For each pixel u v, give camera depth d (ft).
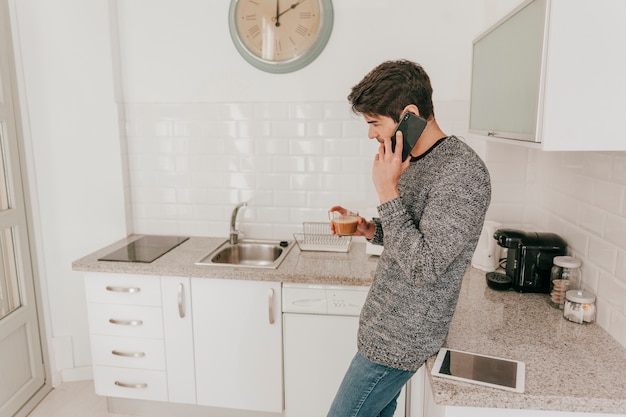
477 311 5.73
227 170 8.97
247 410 8.02
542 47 4.13
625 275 4.79
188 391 7.75
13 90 8.35
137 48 8.78
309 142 8.67
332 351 7.20
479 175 3.91
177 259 7.77
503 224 8.13
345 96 8.47
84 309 9.25
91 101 8.69
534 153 7.79
